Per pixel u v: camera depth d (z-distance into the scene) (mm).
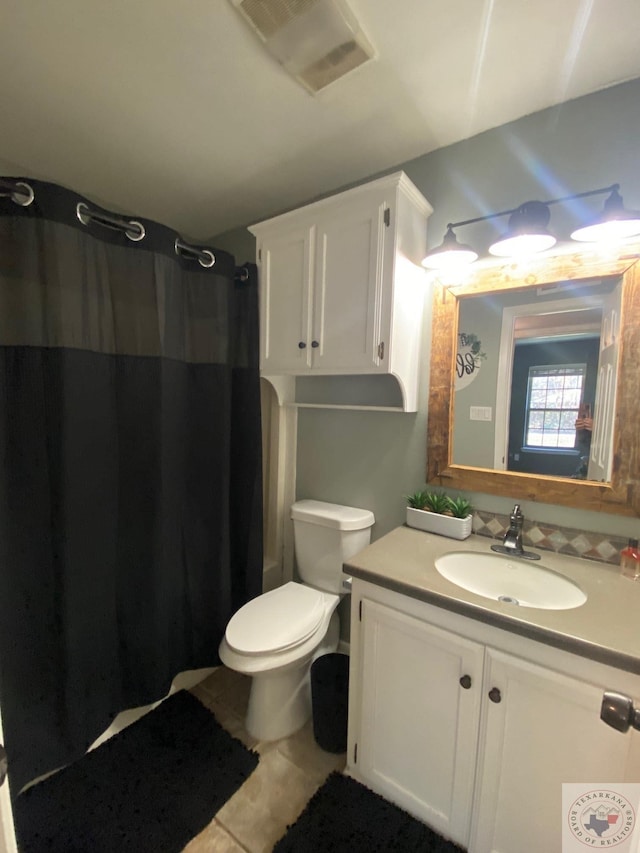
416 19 1044
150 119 1453
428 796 1222
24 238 1247
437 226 1623
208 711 1709
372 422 1849
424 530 1601
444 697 1158
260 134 1530
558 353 1388
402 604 1222
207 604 1864
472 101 1344
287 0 999
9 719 1275
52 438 1318
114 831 1225
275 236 1752
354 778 1393
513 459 1486
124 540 1562
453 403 1604
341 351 1570
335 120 1447
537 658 1001
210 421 1822
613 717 889
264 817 1277
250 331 1918
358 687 1350
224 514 1860
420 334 1663
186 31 1090
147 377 1550
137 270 1513
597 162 1294
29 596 1308
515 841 1067
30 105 1384
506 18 1035
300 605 1646
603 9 1003
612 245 1270
